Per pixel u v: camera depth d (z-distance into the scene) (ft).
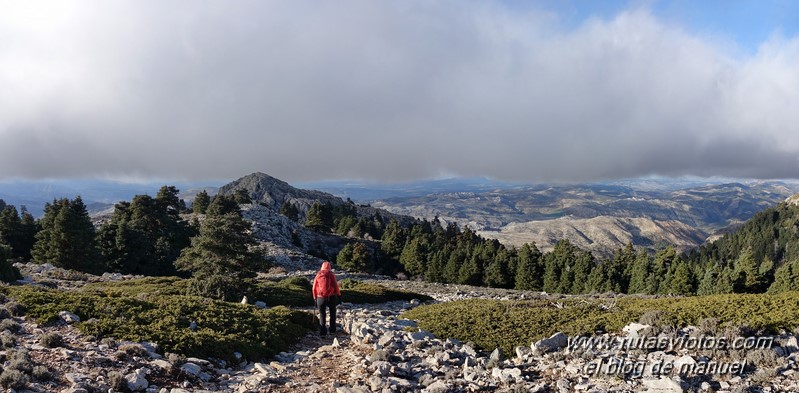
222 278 99.55
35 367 33.35
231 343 49.78
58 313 50.72
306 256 302.04
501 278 300.20
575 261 288.51
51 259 197.36
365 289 141.90
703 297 65.92
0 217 243.19
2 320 47.39
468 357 45.29
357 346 54.39
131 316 53.78
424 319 70.38
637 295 137.39
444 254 335.47
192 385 37.99
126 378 34.24
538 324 60.70
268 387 38.47
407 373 41.75
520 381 37.96
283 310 71.20
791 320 46.03
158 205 300.20
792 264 217.15
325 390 37.81
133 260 226.79
